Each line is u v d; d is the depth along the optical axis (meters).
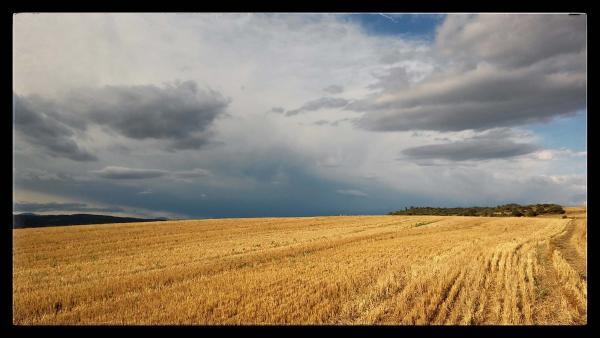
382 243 24.89
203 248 23.08
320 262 17.22
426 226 42.62
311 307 10.12
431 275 13.44
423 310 9.48
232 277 13.81
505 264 16.20
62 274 15.30
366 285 12.38
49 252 21.05
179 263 17.72
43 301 10.91
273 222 46.53
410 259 17.62
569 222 48.69
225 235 30.95
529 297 11.16
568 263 17.23
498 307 9.88
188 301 10.66
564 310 9.88
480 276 13.44
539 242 25.23
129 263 17.77
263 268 15.80
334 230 36.66
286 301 10.61
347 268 15.34
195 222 44.25
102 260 18.69
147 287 12.57
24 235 28.02
